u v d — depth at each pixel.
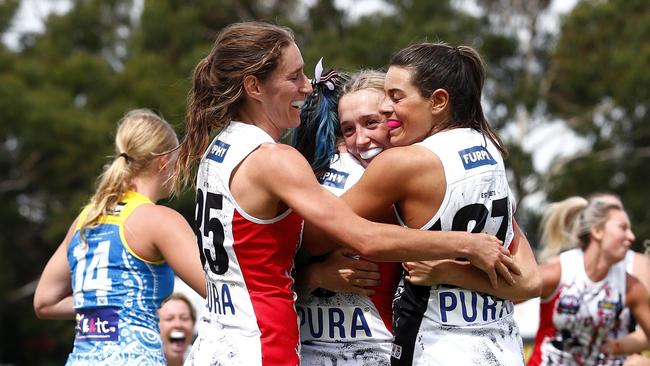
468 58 14.04
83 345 16.27
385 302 14.41
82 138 79.50
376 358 14.30
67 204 83.69
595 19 81.94
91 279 16.28
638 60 76.62
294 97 13.84
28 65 85.25
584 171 77.75
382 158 13.45
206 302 14.28
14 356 88.31
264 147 13.37
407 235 12.91
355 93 14.82
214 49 13.95
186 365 14.11
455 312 13.44
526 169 74.69
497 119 80.38
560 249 24.94
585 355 23.83
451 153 13.31
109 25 98.69
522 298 13.74
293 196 13.06
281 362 13.28
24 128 79.00
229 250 13.51
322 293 14.46
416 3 80.31
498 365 13.39
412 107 13.66
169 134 17.16
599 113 81.94
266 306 13.40
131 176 16.83
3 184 84.38
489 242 13.11
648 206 78.25
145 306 16.22
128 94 82.81
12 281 84.62
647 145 81.62
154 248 16.17
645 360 24.22
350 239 12.96
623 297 23.83
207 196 13.82
